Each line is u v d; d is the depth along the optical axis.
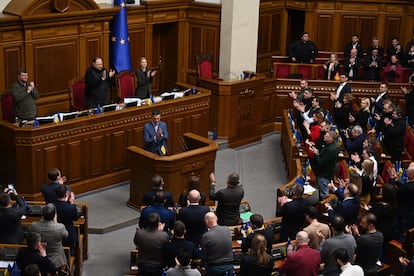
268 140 16.34
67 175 12.12
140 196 11.88
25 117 12.25
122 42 15.26
